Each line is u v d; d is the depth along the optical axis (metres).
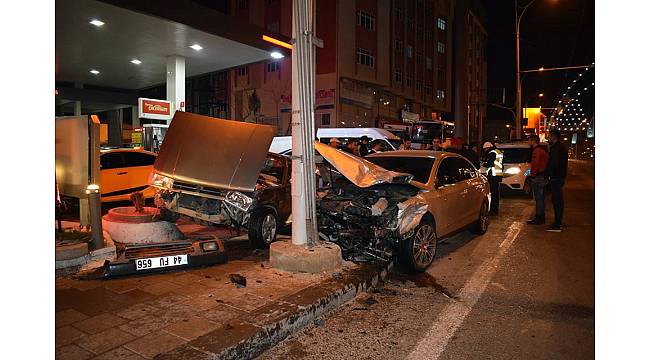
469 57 61.91
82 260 5.48
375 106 39.72
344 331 4.30
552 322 4.52
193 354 3.45
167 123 15.35
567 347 3.97
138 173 10.57
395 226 5.82
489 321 4.55
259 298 4.65
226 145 6.79
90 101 21.81
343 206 6.23
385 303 5.04
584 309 4.86
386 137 18.09
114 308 4.36
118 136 27.39
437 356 3.81
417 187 6.64
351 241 6.27
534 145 9.79
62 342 3.64
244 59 16.33
